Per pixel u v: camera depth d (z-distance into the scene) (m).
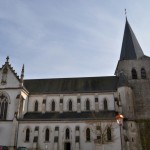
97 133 59.16
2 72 71.06
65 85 76.94
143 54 80.31
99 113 67.44
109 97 70.75
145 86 72.56
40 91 74.88
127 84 70.12
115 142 58.69
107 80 76.75
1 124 64.56
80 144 60.25
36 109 71.81
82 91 72.38
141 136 64.44
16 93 67.94
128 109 66.44
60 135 61.84
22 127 63.47
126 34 83.62
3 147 57.84
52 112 70.44
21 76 70.12
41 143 61.41
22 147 55.62
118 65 78.88
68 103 71.50
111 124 59.84
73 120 62.75
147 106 69.75
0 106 67.56
